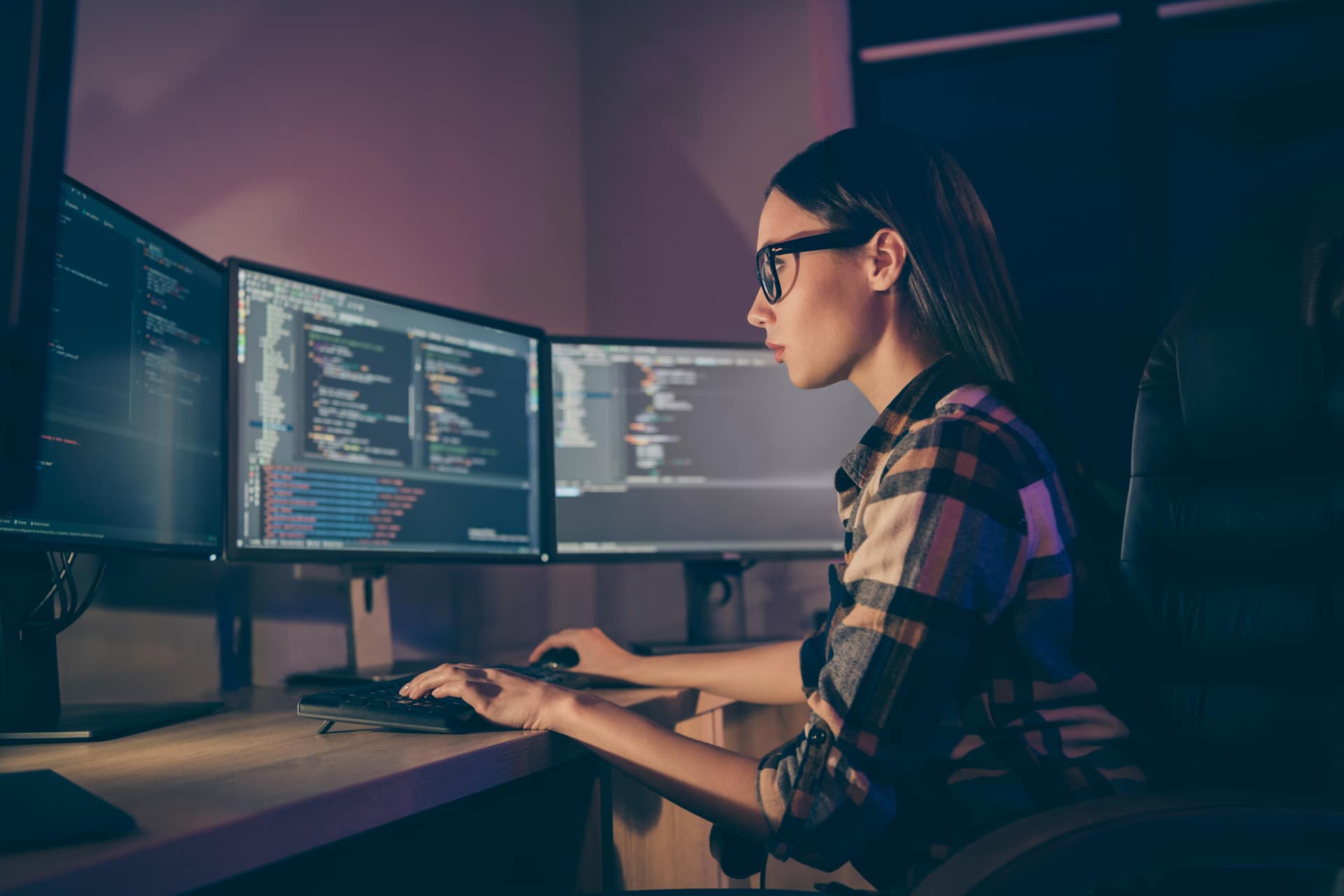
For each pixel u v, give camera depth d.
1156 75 2.29
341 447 1.29
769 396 1.71
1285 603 0.81
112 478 0.95
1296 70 2.28
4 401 0.56
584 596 2.00
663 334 2.15
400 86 1.75
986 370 0.83
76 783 0.58
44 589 0.90
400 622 1.62
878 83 2.47
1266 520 0.83
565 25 2.23
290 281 1.25
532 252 2.04
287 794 0.55
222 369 1.17
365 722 0.81
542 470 1.56
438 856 0.98
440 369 1.44
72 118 1.21
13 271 0.57
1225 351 0.86
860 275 0.86
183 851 0.46
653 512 1.62
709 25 2.21
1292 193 0.89
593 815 0.93
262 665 1.35
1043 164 2.38
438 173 1.82
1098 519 0.81
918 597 0.69
